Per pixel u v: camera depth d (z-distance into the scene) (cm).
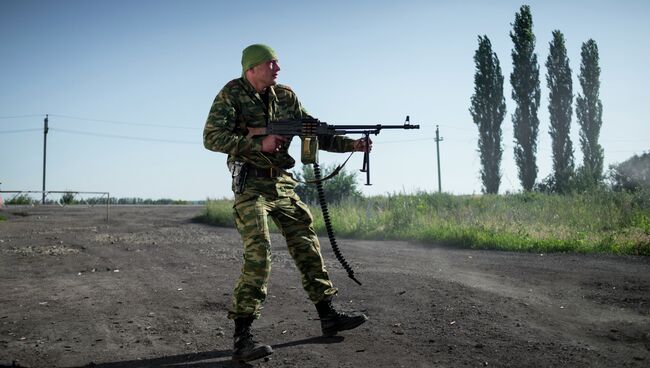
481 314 443
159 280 667
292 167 386
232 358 339
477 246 1024
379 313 459
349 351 354
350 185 2400
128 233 1464
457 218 1352
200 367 333
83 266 808
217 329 428
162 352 368
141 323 451
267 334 404
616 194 1527
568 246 927
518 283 590
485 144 4050
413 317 441
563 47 3947
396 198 1881
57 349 379
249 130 369
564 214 1351
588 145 3969
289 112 392
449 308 467
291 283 622
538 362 322
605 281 598
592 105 3953
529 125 3884
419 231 1228
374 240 1230
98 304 529
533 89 3916
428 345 362
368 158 392
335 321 388
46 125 5038
